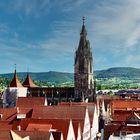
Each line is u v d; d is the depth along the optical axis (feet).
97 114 638.12
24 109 546.67
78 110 504.43
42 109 509.35
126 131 351.25
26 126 448.24
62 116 501.15
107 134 356.18
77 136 461.37
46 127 432.25
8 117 535.19
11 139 324.39
